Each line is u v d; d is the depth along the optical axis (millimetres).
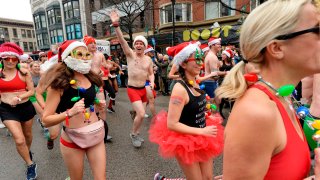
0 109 3359
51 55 5078
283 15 856
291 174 874
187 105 2197
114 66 9414
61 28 33375
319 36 860
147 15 21938
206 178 2342
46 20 35406
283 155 875
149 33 22156
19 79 3488
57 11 33094
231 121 904
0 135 5551
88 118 2334
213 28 9828
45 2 34844
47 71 2314
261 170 855
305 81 2646
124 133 5266
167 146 2164
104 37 27094
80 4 29891
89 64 2344
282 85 940
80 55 2293
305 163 913
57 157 4184
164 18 20375
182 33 11641
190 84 2213
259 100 866
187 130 2098
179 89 2143
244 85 928
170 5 20000
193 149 2088
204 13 19609
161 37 14531
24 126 3590
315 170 930
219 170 3467
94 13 28016
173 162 3803
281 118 888
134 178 3367
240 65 1004
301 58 874
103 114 4852
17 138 3260
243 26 963
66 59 2281
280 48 885
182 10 19969
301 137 955
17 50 3561
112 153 4227
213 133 2137
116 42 19047
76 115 2311
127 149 4375
